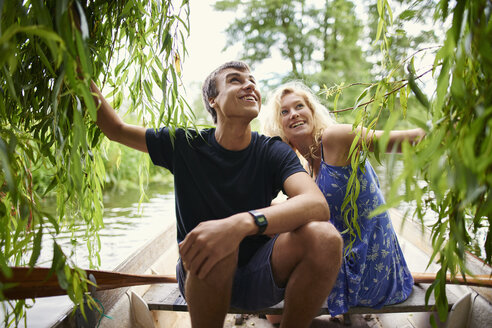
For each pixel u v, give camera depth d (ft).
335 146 4.66
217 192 4.48
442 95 2.15
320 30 41.70
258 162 4.55
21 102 3.37
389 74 3.15
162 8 3.92
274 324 5.45
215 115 5.12
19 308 3.25
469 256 4.62
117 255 8.40
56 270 2.56
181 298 4.90
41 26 1.97
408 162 1.97
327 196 4.77
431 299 4.66
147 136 4.61
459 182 1.86
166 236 6.94
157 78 4.09
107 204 16.24
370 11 35.27
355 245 4.55
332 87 4.81
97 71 3.97
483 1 1.95
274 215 3.61
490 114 1.94
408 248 6.89
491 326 4.15
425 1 2.95
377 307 4.53
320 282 3.64
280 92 5.55
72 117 3.57
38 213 2.65
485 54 1.87
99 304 4.04
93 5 3.72
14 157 2.92
